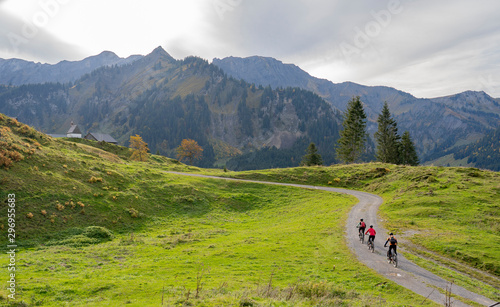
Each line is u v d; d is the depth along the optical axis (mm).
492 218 32844
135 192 48469
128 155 106625
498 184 45438
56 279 18000
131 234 35188
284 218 44562
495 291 18047
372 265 21594
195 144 159750
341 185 65250
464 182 47594
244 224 43250
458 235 28172
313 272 20047
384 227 32906
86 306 13727
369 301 14938
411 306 14805
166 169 80188
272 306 12734
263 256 24234
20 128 54719
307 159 114625
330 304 14094
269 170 79438
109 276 19344
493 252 23875
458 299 16266
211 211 49469
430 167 61438
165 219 43125
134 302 14297
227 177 72500
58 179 40875
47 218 33031
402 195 47594
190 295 14930
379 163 75375
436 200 40031
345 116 98875
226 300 13508
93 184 45000
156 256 26000
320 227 33938
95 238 32188
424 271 20625
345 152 97438
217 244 29797
